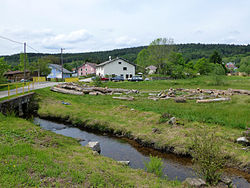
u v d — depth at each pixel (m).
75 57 138.88
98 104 16.31
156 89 27.12
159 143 8.28
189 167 6.66
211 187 4.86
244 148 7.17
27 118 13.85
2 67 25.22
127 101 17.53
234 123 9.35
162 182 5.02
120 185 4.46
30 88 23.62
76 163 5.42
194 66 67.75
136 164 6.84
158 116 11.28
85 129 11.29
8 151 5.49
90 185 4.31
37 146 6.49
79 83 32.91
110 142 9.15
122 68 53.19
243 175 6.08
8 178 4.19
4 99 13.04
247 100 15.59
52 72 65.88
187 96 19.83
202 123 9.80
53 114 13.78
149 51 56.69
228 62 130.25
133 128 10.06
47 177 4.45
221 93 20.53
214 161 5.09
